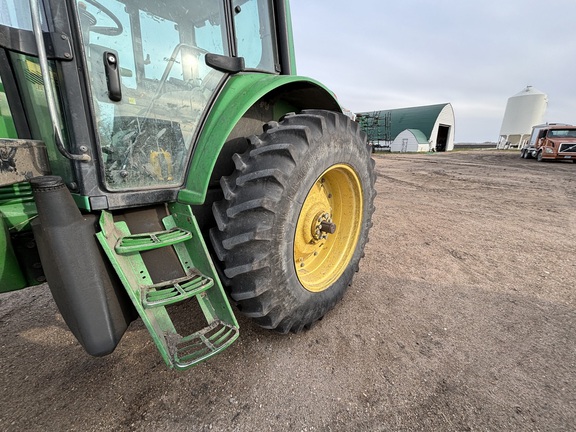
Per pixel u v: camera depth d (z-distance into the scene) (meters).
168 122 1.50
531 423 1.36
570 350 1.82
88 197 1.21
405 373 1.64
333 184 2.16
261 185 1.48
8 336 1.95
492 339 1.92
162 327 1.34
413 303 2.33
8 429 1.33
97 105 1.24
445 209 5.40
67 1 1.08
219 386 1.55
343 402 1.46
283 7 2.18
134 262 1.33
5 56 1.29
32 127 1.36
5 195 1.21
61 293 1.12
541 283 2.65
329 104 2.34
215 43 1.76
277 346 1.83
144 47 1.51
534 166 13.26
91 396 1.49
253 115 1.97
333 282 2.08
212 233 1.58
